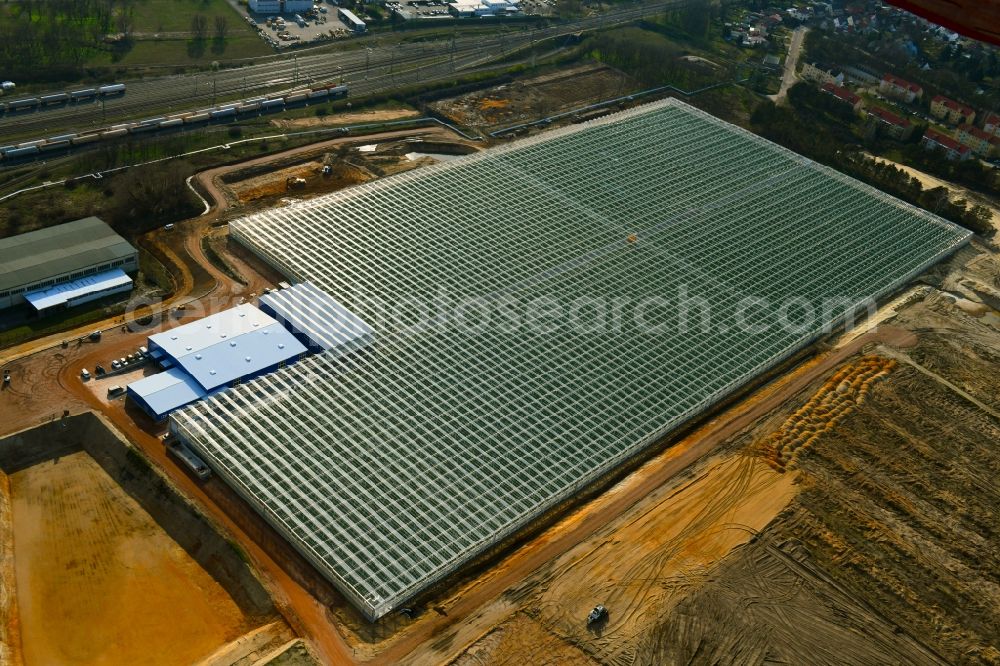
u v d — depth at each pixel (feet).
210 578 487.20
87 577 479.82
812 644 477.36
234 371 599.16
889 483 588.09
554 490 538.06
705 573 508.94
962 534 556.51
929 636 490.08
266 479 518.78
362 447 546.26
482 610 476.13
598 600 487.61
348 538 491.31
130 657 442.91
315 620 463.01
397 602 467.11
